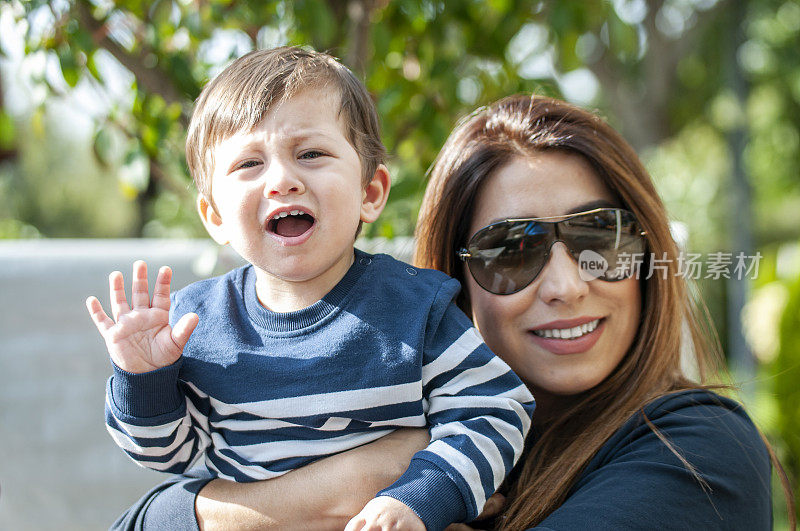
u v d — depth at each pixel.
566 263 1.60
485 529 1.58
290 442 1.40
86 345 2.66
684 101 11.70
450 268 1.80
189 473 1.74
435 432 1.35
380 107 2.59
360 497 1.34
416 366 1.35
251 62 1.50
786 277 4.33
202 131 1.47
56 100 2.55
